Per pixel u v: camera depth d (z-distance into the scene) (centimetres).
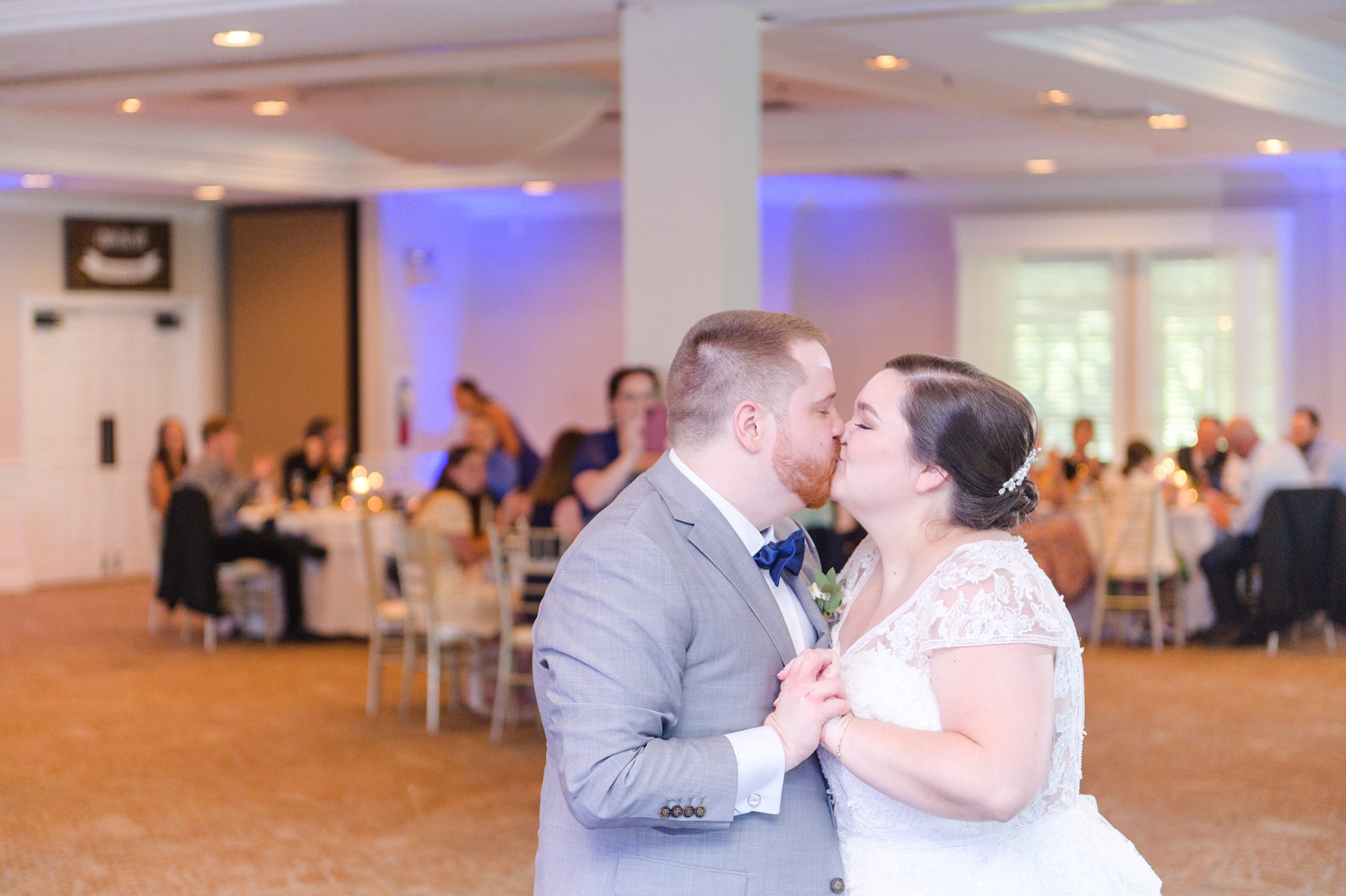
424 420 1239
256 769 594
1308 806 531
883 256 1220
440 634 665
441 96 807
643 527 205
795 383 211
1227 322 1123
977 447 217
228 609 903
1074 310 1164
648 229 561
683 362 217
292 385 1198
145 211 1187
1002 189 1171
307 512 917
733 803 196
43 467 1145
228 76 672
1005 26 574
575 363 1308
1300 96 793
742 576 212
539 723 678
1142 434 1151
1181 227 1117
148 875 463
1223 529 886
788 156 1002
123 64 645
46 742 639
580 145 1051
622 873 204
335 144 1095
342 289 1177
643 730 194
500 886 453
